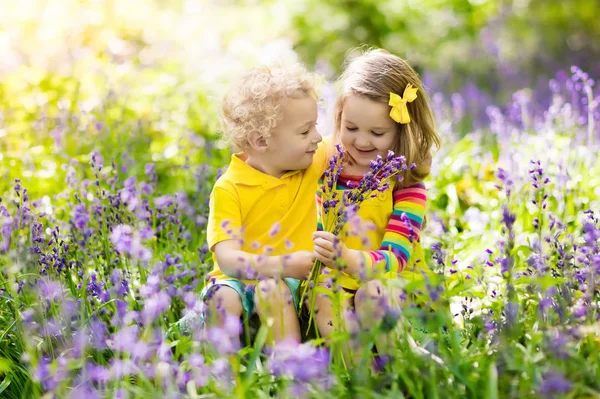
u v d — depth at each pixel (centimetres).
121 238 333
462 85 1117
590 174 530
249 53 953
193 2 1322
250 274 322
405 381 286
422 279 308
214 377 302
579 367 290
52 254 386
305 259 350
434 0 1330
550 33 1375
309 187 389
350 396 296
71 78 772
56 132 611
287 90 362
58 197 503
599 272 318
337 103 399
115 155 594
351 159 396
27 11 995
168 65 884
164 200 446
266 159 377
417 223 391
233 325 286
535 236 465
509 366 286
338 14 1285
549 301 318
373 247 394
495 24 1361
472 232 498
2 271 413
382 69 385
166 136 674
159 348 307
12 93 723
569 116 586
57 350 352
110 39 959
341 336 298
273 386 309
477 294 340
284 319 354
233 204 373
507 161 572
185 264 423
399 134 392
